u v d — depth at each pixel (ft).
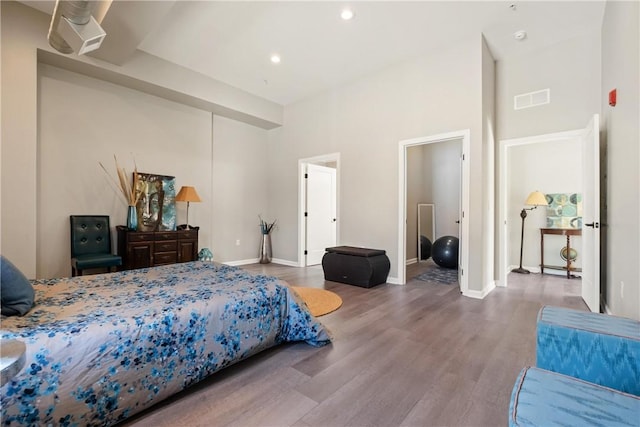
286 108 19.15
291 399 5.24
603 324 4.47
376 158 14.78
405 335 7.98
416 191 20.71
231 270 8.40
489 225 12.91
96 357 4.25
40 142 11.45
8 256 9.74
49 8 10.26
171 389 5.02
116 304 5.33
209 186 17.12
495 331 8.25
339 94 16.34
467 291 11.94
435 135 12.85
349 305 10.56
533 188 17.20
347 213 15.89
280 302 7.00
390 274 14.20
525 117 12.98
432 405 5.07
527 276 15.78
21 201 9.98
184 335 5.19
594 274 9.44
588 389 3.19
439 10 10.23
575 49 11.85
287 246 19.16
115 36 10.20
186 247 14.57
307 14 10.43
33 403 3.75
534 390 3.19
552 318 4.77
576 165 16.10
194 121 16.37
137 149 14.17
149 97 14.58
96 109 12.91
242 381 5.81
